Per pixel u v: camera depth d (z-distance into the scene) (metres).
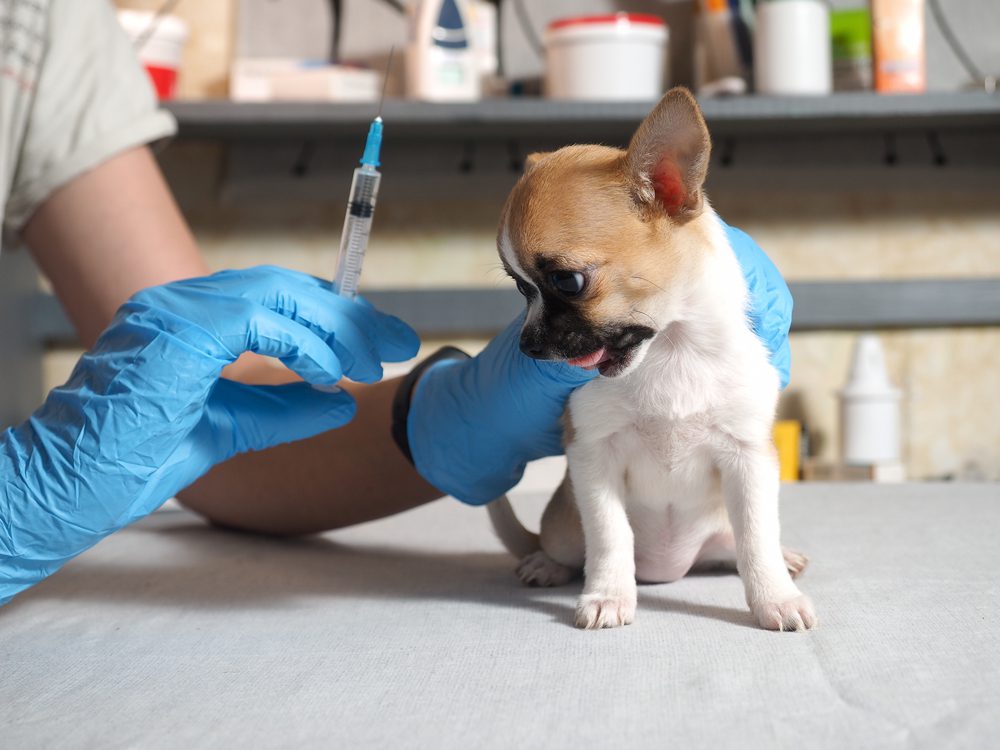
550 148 2.92
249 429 1.21
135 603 1.15
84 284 1.50
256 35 2.96
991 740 0.67
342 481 1.47
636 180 1.06
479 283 2.99
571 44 2.60
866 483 1.95
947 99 2.53
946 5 2.95
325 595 1.19
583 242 1.05
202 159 2.95
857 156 2.91
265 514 1.54
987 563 1.21
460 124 2.59
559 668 0.88
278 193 2.91
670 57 2.94
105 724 0.75
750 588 1.07
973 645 0.89
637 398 1.15
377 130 1.22
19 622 1.08
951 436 3.00
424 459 1.30
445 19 2.65
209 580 1.27
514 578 1.30
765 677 0.83
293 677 0.86
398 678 0.85
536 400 1.19
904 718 0.72
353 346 1.16
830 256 2.97
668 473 1.20
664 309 1.10
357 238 1.23
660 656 0.91
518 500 1.92
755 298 1.19
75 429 1.04
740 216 2.96
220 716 0.77
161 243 1.50
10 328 2.64
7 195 1.50
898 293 2.89
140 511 1.10
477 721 0.74
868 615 1.01
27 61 1.51
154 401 1.04
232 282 1.16
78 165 1.49
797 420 2.98
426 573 1.33
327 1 2.95
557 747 0.69
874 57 2.64
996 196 2.95
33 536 1.05
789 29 2.57
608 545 1.13
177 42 2.65
